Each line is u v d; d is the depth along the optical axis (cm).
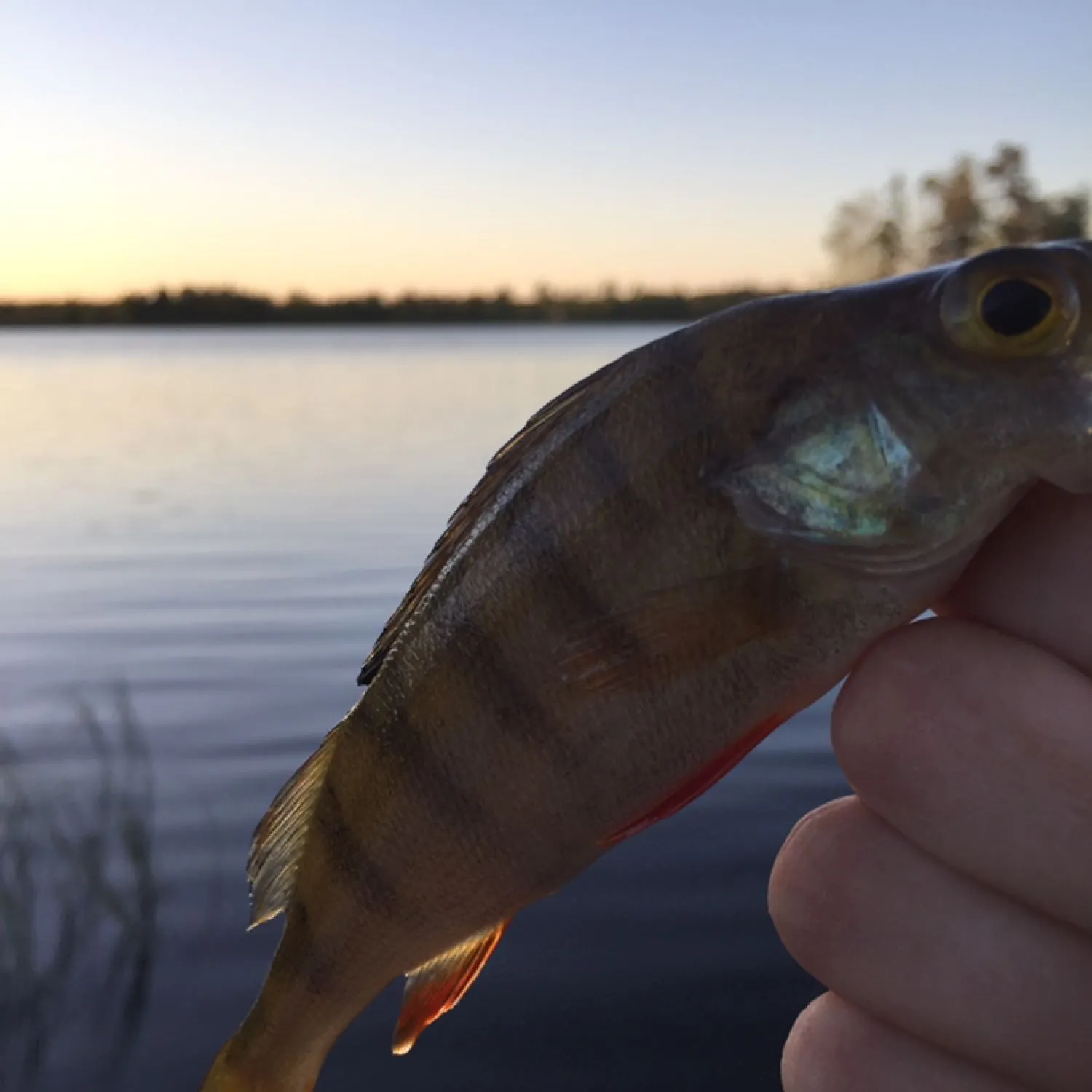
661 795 10
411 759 12
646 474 10
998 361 9
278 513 103
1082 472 9
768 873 33
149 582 77
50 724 45
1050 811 8
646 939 30
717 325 10
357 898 12
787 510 10
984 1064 9
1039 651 8
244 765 41
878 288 10
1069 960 9
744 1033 26
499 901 11
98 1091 24
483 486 11
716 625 10
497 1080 25
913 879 9
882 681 9
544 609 11
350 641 61
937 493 9
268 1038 13
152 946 29
